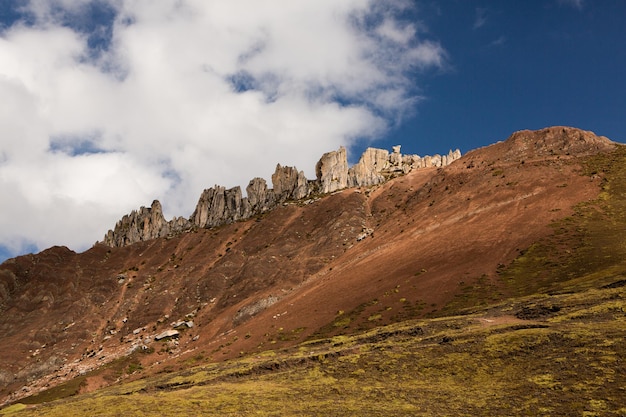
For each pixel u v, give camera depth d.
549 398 48.59
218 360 123.81
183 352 153.25
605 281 88.44
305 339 117.75
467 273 124.38
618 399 44.97
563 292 89.19
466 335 73.38
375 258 160.00
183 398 66.50
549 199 156.38
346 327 115.69
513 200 162.75
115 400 70.69
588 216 138.25
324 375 71.69
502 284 113.00
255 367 82.62
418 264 140.12
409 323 96.19
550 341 62.00
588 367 52.91
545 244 127.44
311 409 56.84
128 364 152.25
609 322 64.81
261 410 58.03
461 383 59.12
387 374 67.25
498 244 136.38
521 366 58.59
